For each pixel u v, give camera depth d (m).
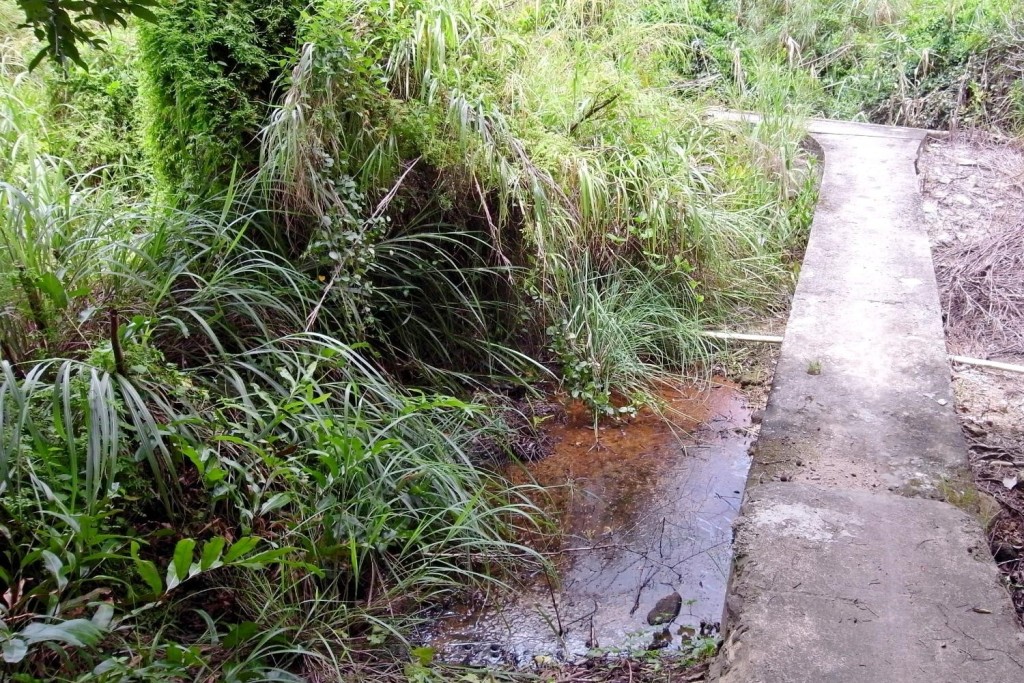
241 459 2.83
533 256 4.11
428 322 4.11
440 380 4.01
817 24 9.38
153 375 2.72
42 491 2.45
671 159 5.14
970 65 8.13
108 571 2.42
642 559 3.08
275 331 3.37
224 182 3.71
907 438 3.04
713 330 4.84
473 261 4.18
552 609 2.82
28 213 3.04
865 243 4.89
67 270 3.07
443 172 3.98
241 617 2.55
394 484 2.95
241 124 3.64
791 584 2.30
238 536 2.70
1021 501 3.18
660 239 4.75
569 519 3.32
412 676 2.44
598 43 5.61
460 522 2.87
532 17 5.23
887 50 8.81
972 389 4.12
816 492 2.71
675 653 2.56
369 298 3.75
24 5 1.95
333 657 2.38
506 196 3.95
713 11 9.45
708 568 3.02
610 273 4.63
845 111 8.41
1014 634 2.13
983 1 8.55
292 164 3.47
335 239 3.49
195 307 3.18
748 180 5.84
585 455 3.78
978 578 2.33
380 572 2.87
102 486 2.50
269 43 3.78
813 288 4.32
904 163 6.43
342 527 2.77
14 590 2.23
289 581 2.65
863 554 2.42
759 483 2.79
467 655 2.60
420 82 4.02
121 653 2.26
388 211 3.93
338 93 3.64
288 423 2.98
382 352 3.87
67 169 4.61
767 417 3.19
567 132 4.69
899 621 2.17
